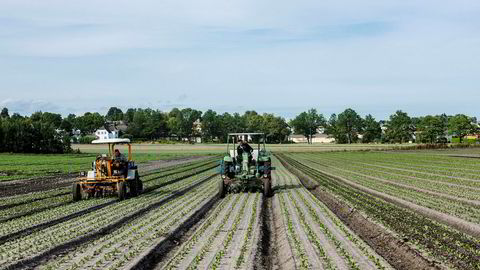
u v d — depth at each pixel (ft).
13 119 286.05
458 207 57.98
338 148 371.97
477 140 443.73
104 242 39.99
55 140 280.51
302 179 109.29
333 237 40.91
